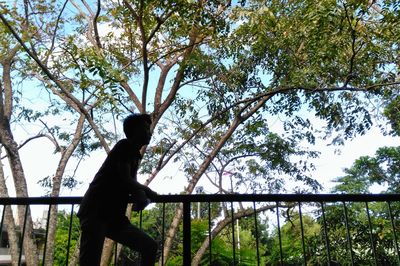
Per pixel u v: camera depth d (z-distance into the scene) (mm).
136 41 8688
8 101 9938
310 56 7719
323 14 5707
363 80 8055
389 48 7289
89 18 9328
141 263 2219
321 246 9031
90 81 6055
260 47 8242
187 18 6484
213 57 8719
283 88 8266
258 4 7465
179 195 2488
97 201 2113
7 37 8016
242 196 2521
